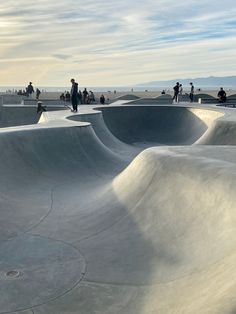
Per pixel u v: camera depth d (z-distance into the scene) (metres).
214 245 5.34
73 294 5.30
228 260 4.70
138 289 5.26
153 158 8.55
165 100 31.69
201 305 3.94
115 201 8.41
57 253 6.52
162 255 5.93
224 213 5.68
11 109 28.03
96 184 11.05
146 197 7.69
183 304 4.36
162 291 5.00
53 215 8.31
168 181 7.48
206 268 4.98
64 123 14.66
